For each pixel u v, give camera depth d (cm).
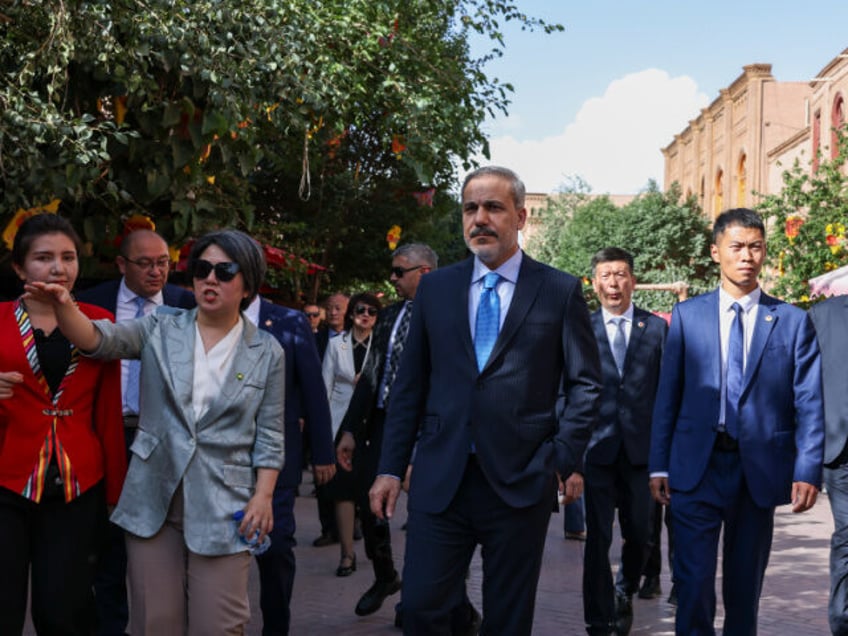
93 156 501
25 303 380
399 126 1069
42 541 373
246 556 372
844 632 538
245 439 374
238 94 621
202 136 619
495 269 395
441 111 1070
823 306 576
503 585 378
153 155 618
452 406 384
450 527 382
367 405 604
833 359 560
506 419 378
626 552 592
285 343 521
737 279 467
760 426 453
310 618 621
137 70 568
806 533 994
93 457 381
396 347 592
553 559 827
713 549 453
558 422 393
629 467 582
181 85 604
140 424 374
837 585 542
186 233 672
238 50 622
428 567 379
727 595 457
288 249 1328
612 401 588
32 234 379
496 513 376
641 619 632
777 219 2011
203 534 360
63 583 370
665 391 479
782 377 458
